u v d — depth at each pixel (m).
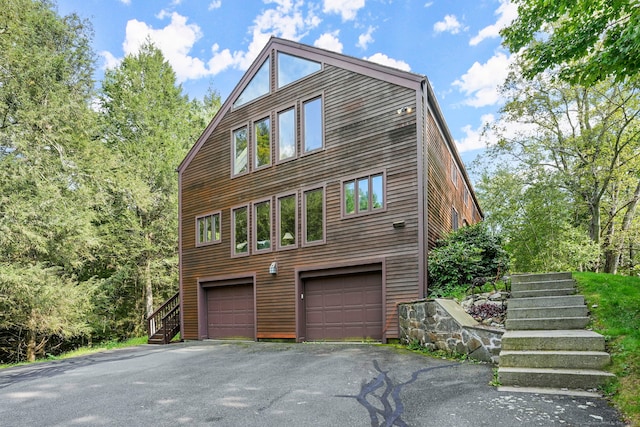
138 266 18.91
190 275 13.91
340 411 4.48
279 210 11.66
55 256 14.76
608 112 15.70
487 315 7.28
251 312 12.20
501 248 10.19
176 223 19.70
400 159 9.59
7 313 13.48
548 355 5.02
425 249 9.11
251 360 8.02
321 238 10.66
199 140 14.22
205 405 5.04
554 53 7.08
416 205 9.23
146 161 19.09
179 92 22.31
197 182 14.12
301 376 6.25
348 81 10.65
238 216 12.73
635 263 19.58
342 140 10.58
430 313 7.64
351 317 10.16
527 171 15.23
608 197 18.52
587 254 13.55
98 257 18.45
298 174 11.32
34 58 14.02
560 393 4.51
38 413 5.15
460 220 15.38
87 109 16.41
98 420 4.70
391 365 6.55
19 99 13.71
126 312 20.28
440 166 11.65
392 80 9.89
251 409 4.76
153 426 4.38
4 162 13.08
